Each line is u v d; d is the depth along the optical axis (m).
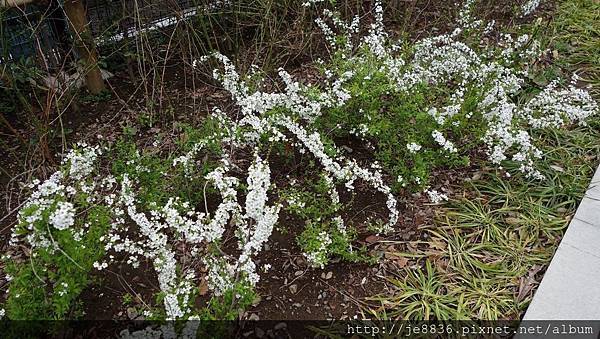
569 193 2.79
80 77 3.29
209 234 2.02
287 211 2.70
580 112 2.84
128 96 3.61
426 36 4.16
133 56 3.46
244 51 3.72
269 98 2.65
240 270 2.00
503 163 2.98
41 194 2.00
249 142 2.79
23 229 1.77
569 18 4.41
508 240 2.58
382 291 2.36
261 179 2.13
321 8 4.16
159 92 3.43
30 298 1.92
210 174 2.19
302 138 2.56
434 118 2.66
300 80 3.59
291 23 4.16
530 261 2.47
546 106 2.95
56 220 1.70
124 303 2.28
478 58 3.08
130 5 3.67
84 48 3.38
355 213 2.72
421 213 2.73
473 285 2.37
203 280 2.32
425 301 2.30
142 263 2.45
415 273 2.43
